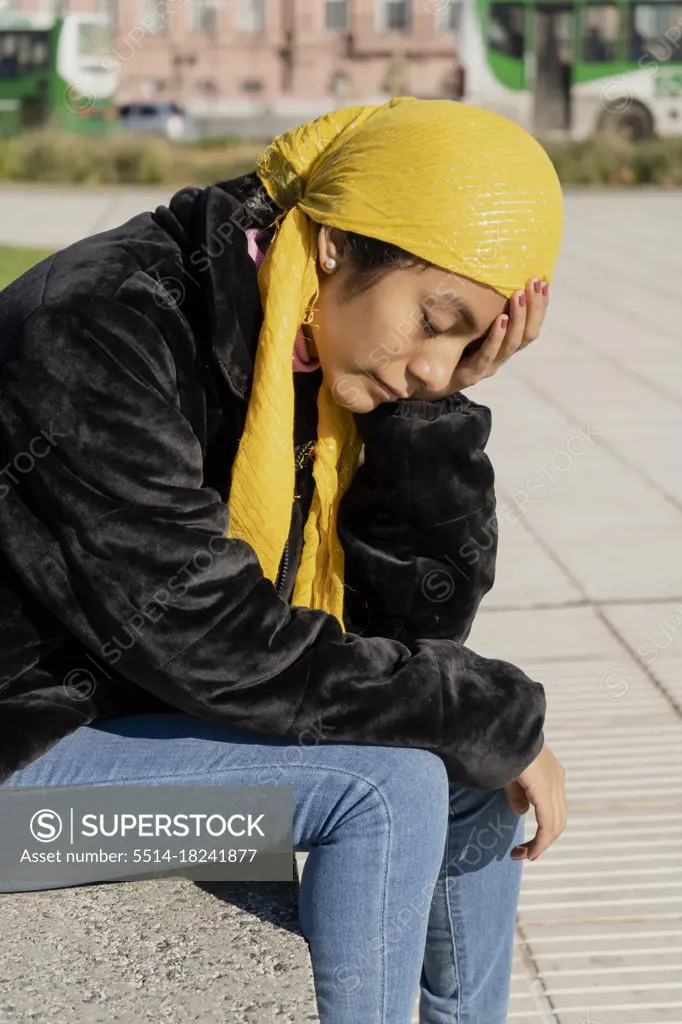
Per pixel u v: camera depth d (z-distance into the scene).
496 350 3.41
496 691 3.34
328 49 65.38
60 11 52.53
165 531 3.13
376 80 65.25
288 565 3.76
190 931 3.43
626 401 13.91
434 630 3.93
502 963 3.98
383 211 3.22
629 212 33.94
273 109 59.38
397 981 3.27
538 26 42.19
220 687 3.15
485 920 3.88
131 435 3.14
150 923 3.46
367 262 3.28
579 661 7.72
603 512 10.31
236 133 56.28
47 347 3.16
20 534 3.19
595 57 42.56
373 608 3.95
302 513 3.82
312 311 3.43
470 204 3.20
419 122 3.27
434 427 3.79
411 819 3.19
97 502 3.12
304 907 3.29
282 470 3.41
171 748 3.32
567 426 12.90
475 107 3.40
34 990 3.19
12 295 3.33
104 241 3.40
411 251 3.21
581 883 5.56
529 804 3.65
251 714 3.17
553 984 4.93
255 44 64.75
